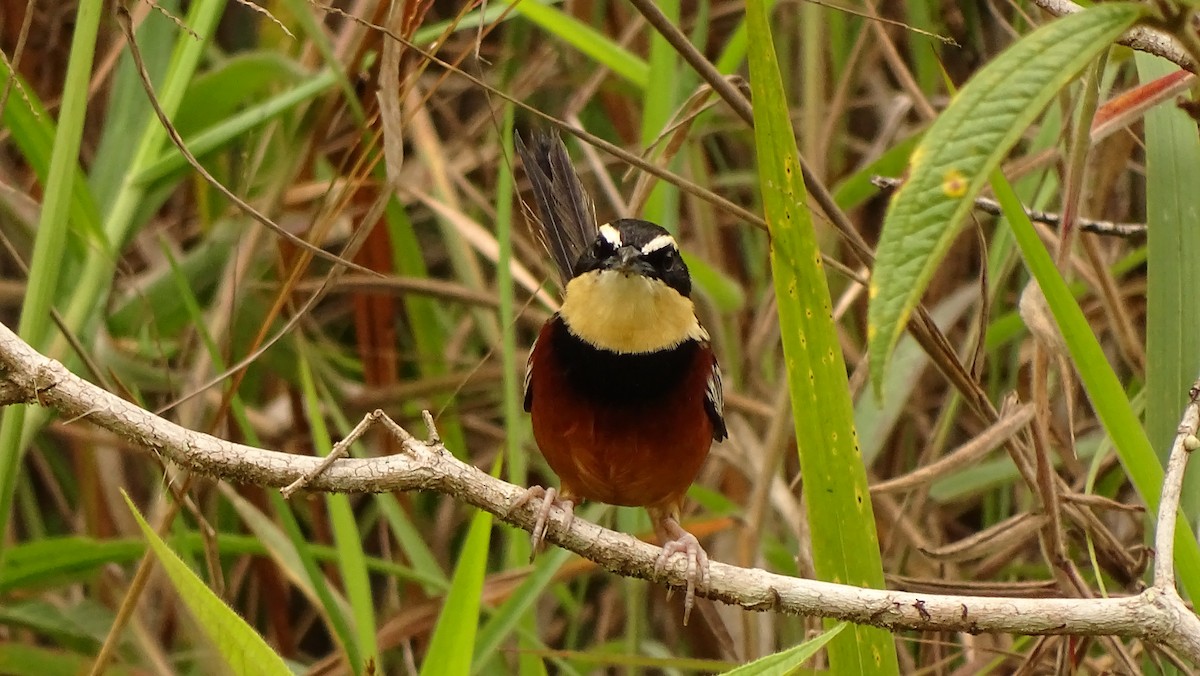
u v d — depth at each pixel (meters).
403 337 15.01
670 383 9.20
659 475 9.42
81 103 8.44
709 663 9.46
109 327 11.77
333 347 13.83
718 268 13.40
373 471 6.96
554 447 9.51
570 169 11.50
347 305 15.09
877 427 11.39
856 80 13.91
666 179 8.23
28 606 10.84
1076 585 8.87
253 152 12.13
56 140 8.39
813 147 13.04
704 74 8.01
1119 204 12.87
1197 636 6.29
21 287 12.65
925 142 4.88
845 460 6.94
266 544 10.55
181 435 6.75
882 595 6.68
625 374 9.13
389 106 8.72
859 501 6.96
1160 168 8.11
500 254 10.22
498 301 12.18
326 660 10.91
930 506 12.79
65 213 8.35
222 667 8.01
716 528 11.12
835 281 13.52
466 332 14.36
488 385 13.73
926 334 8.91
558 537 7.61
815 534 7.04
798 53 14.73
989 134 4.82
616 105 14.70
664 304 9.28
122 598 11.73
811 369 6.89
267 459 6.82
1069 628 6.41
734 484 13.34
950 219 4.82
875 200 14.58
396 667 12.74
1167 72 8.45
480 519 7.46
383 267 12.82
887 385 11.53
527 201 14.74
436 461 7.10
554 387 9.30
